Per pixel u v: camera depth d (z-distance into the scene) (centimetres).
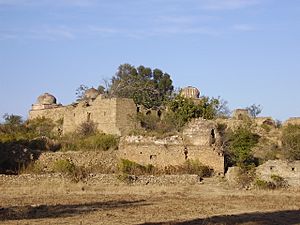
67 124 6806
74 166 4884
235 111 7762
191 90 8450
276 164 4853
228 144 5625
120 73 11062
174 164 5334
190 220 2731
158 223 2581
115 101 6053
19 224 2506
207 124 5644
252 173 4869
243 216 2959
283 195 4256
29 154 5100
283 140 6081
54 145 5600
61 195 3869
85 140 5709
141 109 6538
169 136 5506
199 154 5366
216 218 2819
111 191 4228
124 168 5050
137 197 3897
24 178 4428
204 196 4094
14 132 6362
